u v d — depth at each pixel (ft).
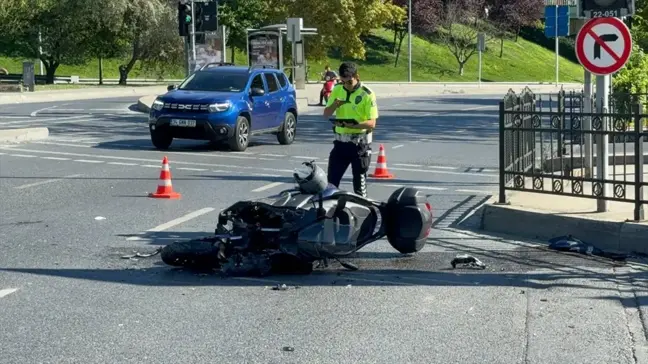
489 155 67.05
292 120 75.05
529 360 20.47
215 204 42.37
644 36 114.32
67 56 185.88
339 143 36.27
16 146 68.23
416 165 60.49
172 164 58.29
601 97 36.81
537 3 263.08
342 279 28.09
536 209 35.76
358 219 29.68
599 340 21.98
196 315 23.94
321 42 202.49
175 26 185.06
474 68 257.96
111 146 69.15
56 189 46.55
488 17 263.90
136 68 227.40
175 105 66.13
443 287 27.14
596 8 35.83
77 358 20.40
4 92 144.46
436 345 21.49
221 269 28.40
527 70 266.57
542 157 42.57
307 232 28.09
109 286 26.94
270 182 50.37
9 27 184.55
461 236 35.19
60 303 25.04
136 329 22.65
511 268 29.71
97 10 176.96
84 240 33.71
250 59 136.67
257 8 203.21
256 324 23.16
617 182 34.17
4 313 24.02
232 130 66.23
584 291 26.71
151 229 36.04
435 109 128.47
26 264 29.76
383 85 193.47
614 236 32.68
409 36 216.95
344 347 21.30
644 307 24.98
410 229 30.83
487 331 22.66
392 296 26.04
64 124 90.22
